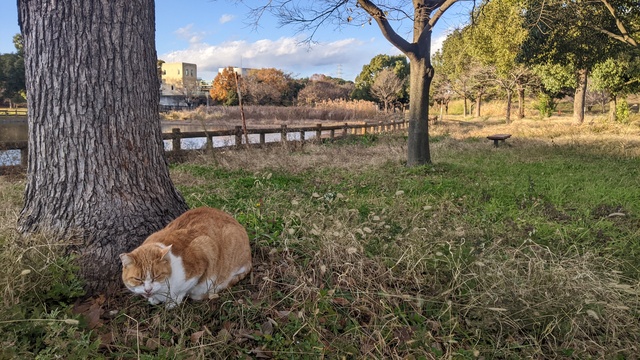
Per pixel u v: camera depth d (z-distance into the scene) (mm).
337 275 3227
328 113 36625
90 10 2891
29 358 2023
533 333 2723
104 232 2984
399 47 9078
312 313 2635
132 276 2422
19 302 2379
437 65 43031
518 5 16625
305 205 5008
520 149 12227
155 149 3389
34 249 2662
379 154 11281
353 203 5488
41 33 2883
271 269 3285
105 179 3039
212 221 2975
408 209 5320
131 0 3070
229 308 2766
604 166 9070
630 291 2904
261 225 4113
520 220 4949
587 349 2607
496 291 2957
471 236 4199
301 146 12859
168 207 3455
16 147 7395
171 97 66375
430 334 2545
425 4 9203
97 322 2518
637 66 17672
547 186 6996
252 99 51781
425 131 9391
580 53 12625
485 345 2588
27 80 3035
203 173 7902
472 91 37281
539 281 3096
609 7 10383
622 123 20766
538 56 13148
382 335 2582
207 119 36188
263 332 2572
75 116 2941
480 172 8508
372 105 41906
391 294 2869
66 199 2990
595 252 3928
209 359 2320
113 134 3055
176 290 2582
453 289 2979
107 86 3002
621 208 5281
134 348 2338
